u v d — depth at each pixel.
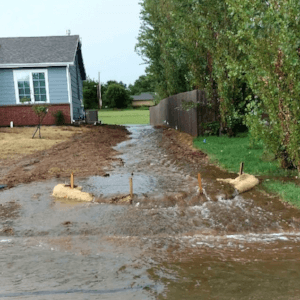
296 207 5.06
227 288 2.90
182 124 14.94
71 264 3.49
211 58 12.12
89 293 2.85
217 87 12.24
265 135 7.14
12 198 5.95
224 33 10.97
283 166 7.27
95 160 9.36
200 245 4.00
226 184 6.36
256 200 5.52
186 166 8.34
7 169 8.23
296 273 3.18
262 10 6.82
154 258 3.62
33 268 3.39
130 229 4.50
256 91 7.27
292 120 6.28
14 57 18.70
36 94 18.95
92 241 4.16
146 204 5.51
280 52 6.41
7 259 3.63
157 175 7.52
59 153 10.47
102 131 17.50
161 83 21.06
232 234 4.36
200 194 5.85
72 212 5.19
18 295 2.82
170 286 2.96
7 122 18.53
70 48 19.81
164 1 16.42
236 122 11.59
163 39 17.00
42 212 5.21
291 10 6.14
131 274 3.23
